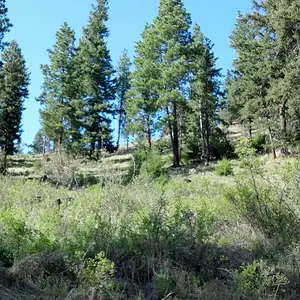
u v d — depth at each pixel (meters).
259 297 4.76
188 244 5.79
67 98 38.97
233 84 38.28
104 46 42.56
